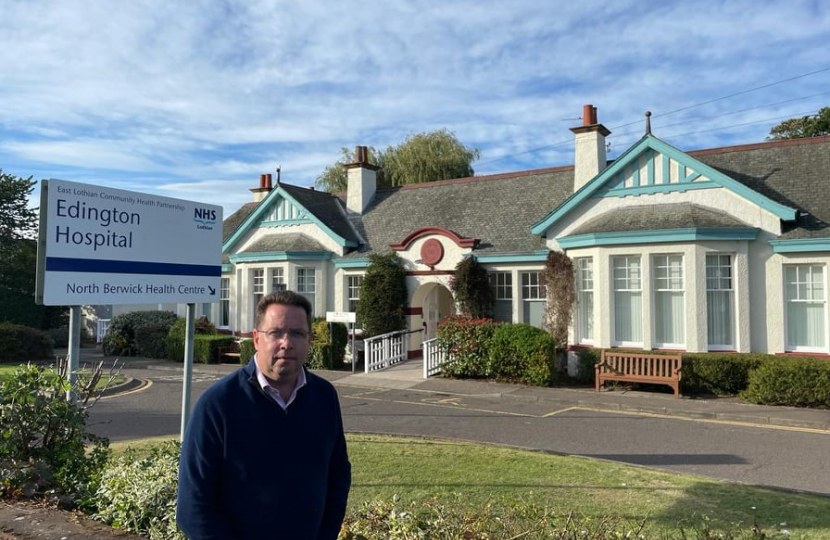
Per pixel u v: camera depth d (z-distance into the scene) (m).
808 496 6.61
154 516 4.45
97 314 32.59
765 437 9.93
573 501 6.32
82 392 6.25
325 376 17.52
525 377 15.48
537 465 7.79
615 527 4.86
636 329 15.30
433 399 13.84
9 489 5.21
